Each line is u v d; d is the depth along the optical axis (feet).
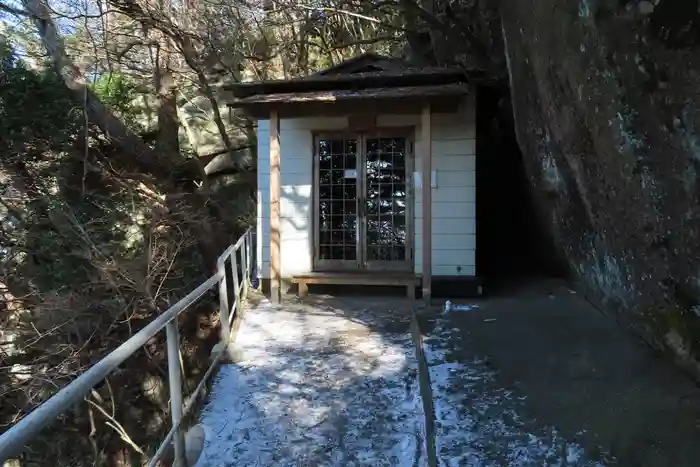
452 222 23.76
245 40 44.65
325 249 24.89
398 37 37.09
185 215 34.27
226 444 11.71
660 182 10.14
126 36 39.40
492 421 10.61
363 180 24.39
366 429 12.12
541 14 13.37
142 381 28.48
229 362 15.92
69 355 23.81
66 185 30.14
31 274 27.09
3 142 27.48
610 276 16.28
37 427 4.52
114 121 32.27
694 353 11.27
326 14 39.78
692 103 8.14
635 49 8.93
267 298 24.08
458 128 23.66
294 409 13.12
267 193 25.48
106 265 26.89
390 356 16.20
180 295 31.53
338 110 21.89
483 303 21.40
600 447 9.23
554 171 18.15
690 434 9.18
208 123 45.73
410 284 23.02
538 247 27.68
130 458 26.00
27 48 32.24
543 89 15.40
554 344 14.92
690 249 9.94
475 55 27.17
